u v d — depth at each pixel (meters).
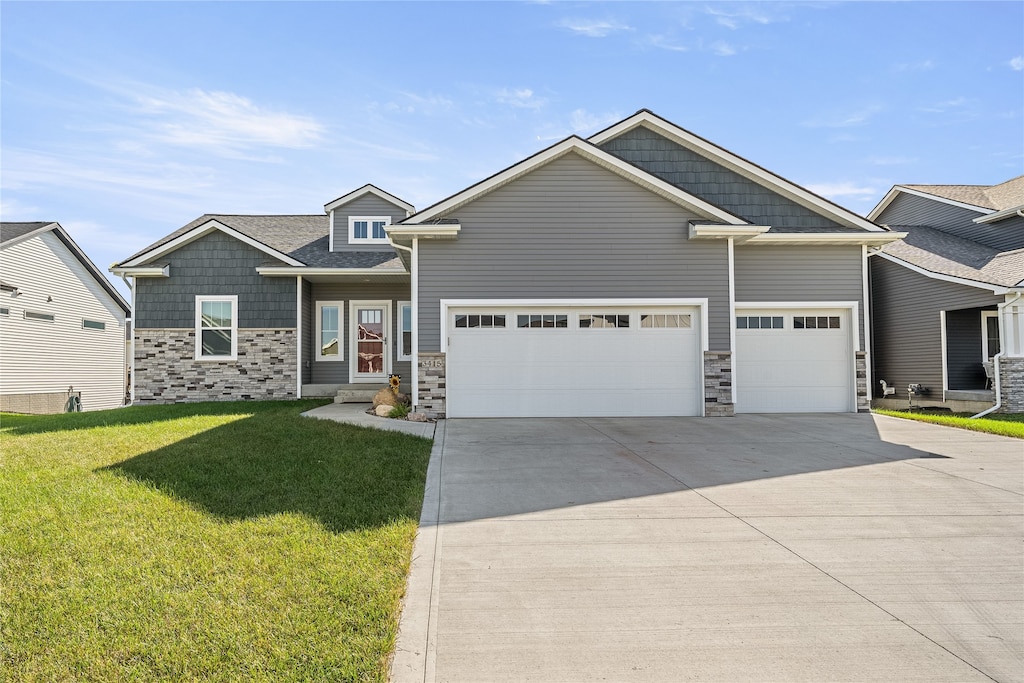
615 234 12.95
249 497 6.32
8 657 3.34
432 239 12.80
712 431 11.07
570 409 12.90
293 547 4.96
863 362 14.20
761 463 8.40
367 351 18.56
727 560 4.92
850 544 5.27
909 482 7.39
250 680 3.16
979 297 15.40
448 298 12.76
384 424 11.36
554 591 4.35
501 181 12.69
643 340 13.04
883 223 24.41
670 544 5.27
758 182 14.70
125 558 4.68
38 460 7.68
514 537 5.45
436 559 4.93
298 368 17.20
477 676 3.29
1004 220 18.84
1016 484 7.30
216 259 17.33
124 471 7.13
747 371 14.14
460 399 12.77
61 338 24.06
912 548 5.18
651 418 12.78
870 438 10.46
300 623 3.73
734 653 3.53
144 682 3.14
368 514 5.91
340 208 19.12
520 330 12.91
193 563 4.61
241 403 15.70
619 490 6.98
